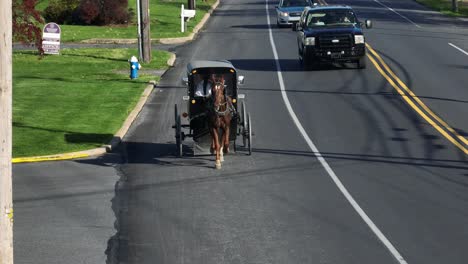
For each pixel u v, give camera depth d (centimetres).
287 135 2531
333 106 2998
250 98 3183
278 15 5884
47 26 4322
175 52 4669
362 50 3784
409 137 2489
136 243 1512
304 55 3822
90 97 3169
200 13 6881
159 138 2545
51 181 2020
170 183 1984
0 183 1038
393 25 6006
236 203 1788
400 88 3353
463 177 2011
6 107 1030
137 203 1805
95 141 2448
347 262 1388
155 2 7731
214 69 2183
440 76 3634
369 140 2448
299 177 2017
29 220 1677
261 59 4312
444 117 2784
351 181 1973
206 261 1400
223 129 2089
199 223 1641
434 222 1628
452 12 7338
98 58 4300
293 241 1511
